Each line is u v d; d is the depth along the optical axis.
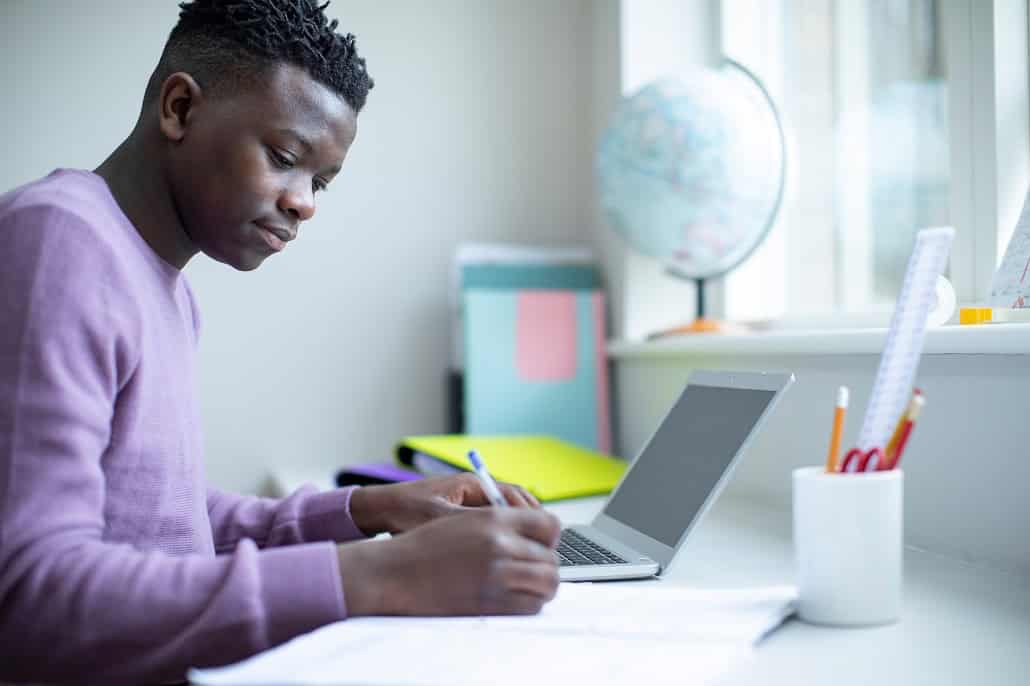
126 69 1.70
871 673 0.54
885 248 1.37
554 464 1.38
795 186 1.46
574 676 0.52
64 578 0.54
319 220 1.78
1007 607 0.69
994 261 1.07
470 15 1.87
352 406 1.80
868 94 1.40
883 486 0.63
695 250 1.42
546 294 1.71
